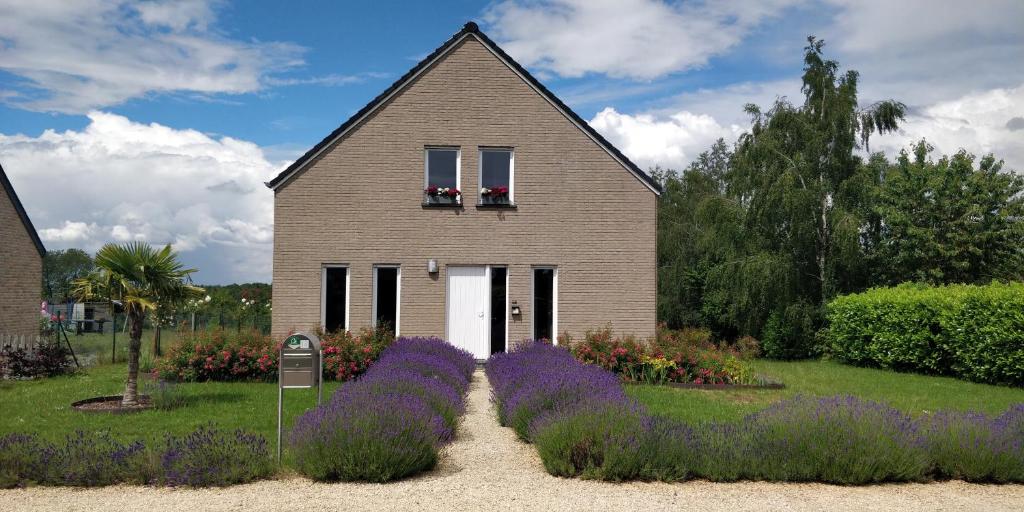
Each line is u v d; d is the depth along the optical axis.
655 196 16.88
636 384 14.06
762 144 26.44
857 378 17.91
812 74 26.80
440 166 16.75
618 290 16.72
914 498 6.63
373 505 6.10
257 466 6.92
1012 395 14.76
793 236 26.47
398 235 16.47
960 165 27.78
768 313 26.62
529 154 16.75
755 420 7.80
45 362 15.73
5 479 6.65
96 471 6.71
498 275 16.69
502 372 11.66
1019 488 7.10
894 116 26.06
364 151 16.48
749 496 6.55
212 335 14.82
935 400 13.80
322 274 16.33
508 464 7.58
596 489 6.65
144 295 11.01
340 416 7.22
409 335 16.39
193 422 9.74
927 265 27.55
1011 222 27.91
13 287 21.14
